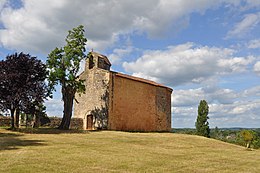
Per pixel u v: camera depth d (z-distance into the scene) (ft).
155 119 143.64
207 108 188.55
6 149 62.28
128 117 129.70
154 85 145.48
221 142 111.04
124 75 133.80
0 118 120.16
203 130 184.44
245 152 85.71
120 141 88.43
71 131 108.88
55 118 131.75
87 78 135.95
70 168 45.34
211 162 60.29
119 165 49.93
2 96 98.17
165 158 61.52
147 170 47.32
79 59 117.60
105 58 143.43
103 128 121.90
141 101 137.08
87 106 132.57
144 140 94.94
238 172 50.62
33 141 77.00
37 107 116.47
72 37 117.39
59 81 115.85
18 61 102.94
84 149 67.41
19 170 41.98
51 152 60.03
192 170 49.78
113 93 125.18
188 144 94.53
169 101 157.28
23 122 128.26
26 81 101.50
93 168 46.34
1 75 97.50
